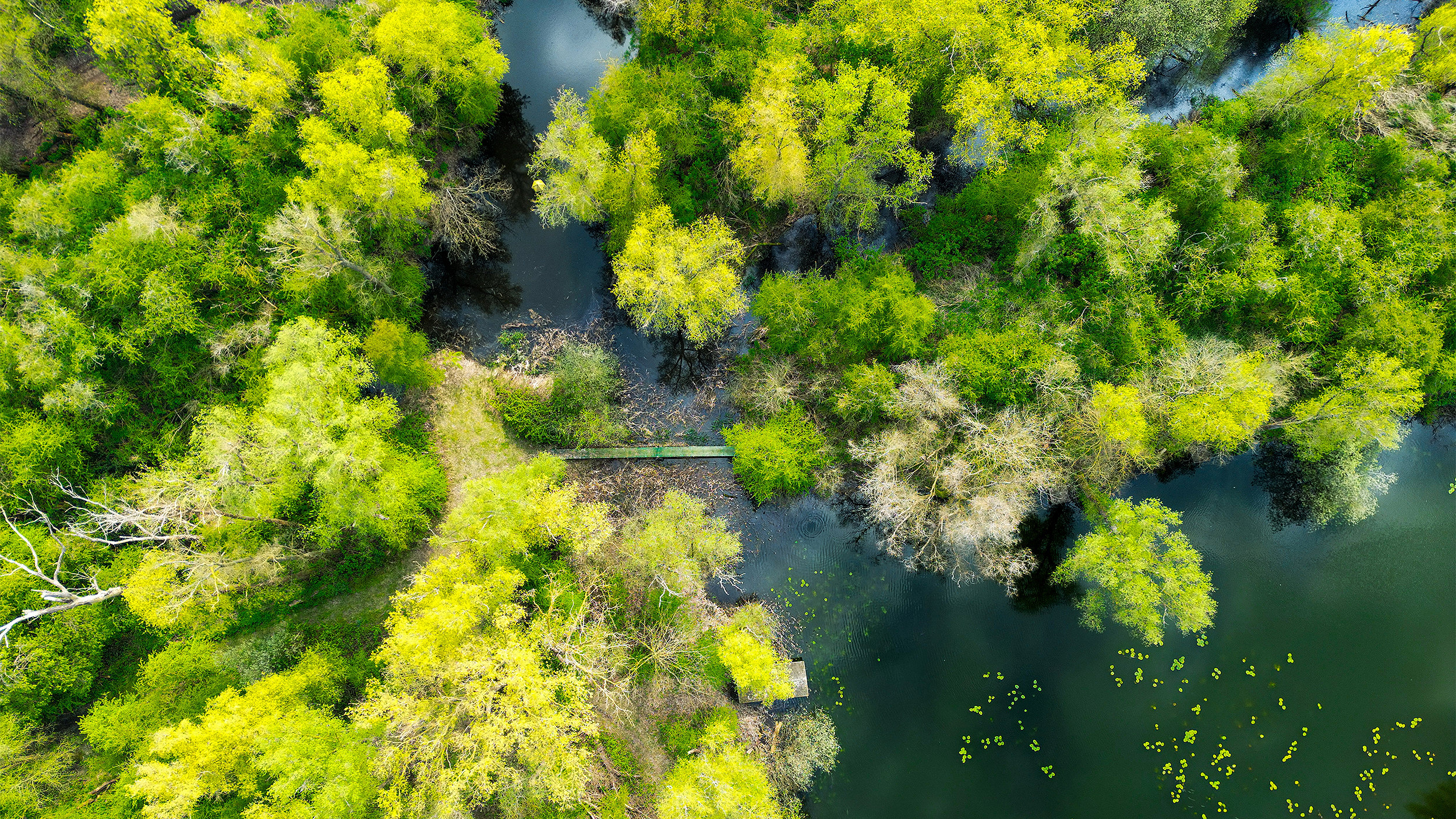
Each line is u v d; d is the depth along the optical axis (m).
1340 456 27.56
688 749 26.45
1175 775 27.36
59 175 27.48
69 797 23.72
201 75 27.55
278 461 23.30
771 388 27.58
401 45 26.14
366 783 22.12
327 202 25.31
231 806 23.47
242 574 23.89
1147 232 25.06
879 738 27.62
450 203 28.78
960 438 26.38
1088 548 25.70
